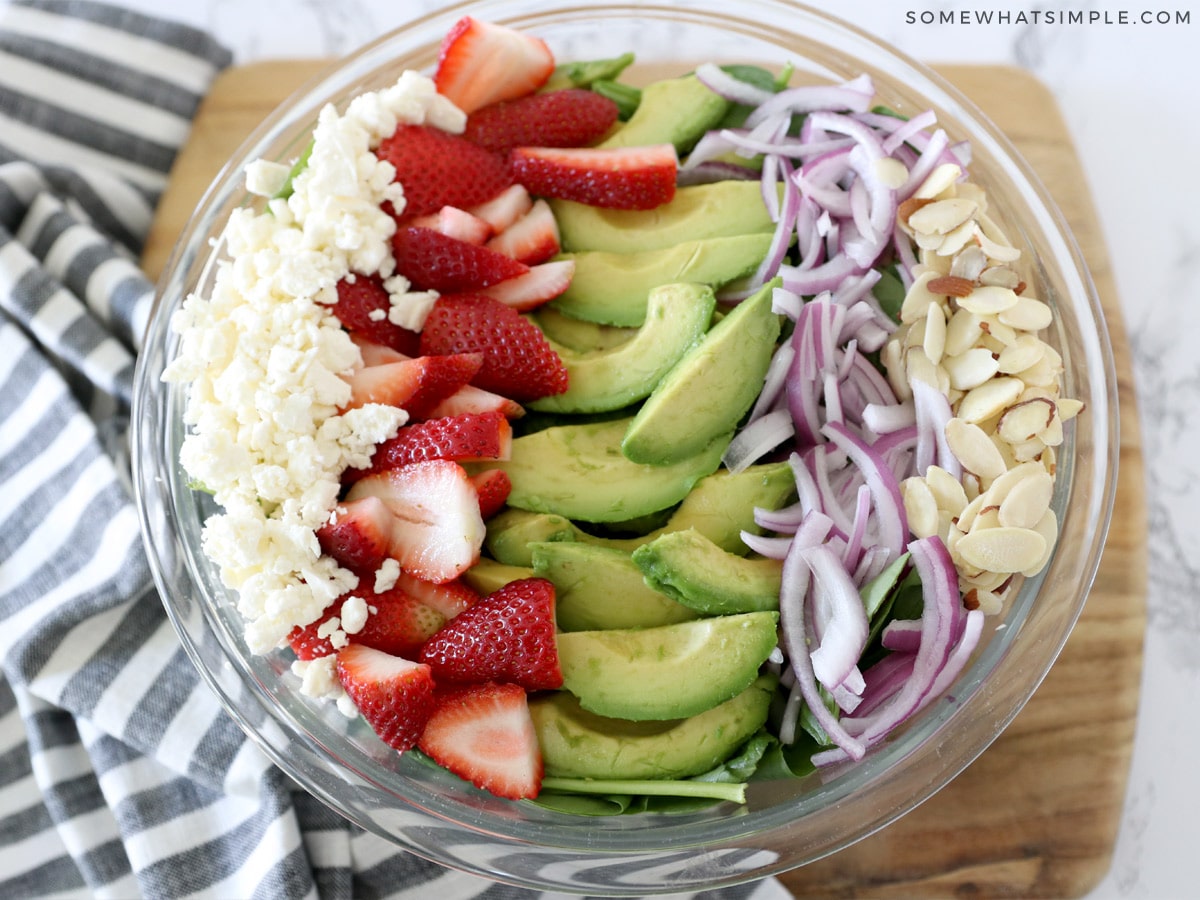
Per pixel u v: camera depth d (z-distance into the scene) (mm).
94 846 469
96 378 505
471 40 431
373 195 413
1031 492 389
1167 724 515
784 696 400
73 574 480
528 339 404
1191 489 544
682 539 382
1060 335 426
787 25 475
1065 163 534
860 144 429
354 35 592
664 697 379
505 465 404
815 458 405
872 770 398
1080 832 465
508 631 373
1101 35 578
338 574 386
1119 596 480
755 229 435
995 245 407
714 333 402
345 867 455
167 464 427
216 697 442
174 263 449
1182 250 559
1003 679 404
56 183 537
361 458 392
